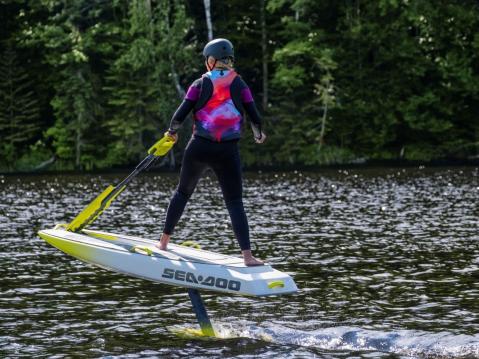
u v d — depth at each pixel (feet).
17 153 156.46
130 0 154.10
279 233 53.83
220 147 26.40
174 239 51.01
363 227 56.65
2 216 66.28
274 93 163.84
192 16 158.81
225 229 56.13
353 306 32.09
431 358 24.76
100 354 25.43
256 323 29.58
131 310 31.76
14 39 153.89
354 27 155.43
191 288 28.30
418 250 45.70
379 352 25.46
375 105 157.07
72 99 151.94
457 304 32.04
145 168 28.35
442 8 156.15
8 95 152.66
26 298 33.83
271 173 124.47
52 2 151.12
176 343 26.78
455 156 160.66
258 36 163.73
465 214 64.13
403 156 159.43
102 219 63.05
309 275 38.68
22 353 25.57
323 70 160.76
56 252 46.24
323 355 25.13
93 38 154.20
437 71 159.94
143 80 150.51
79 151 150.82
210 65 26.68
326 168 135.64
